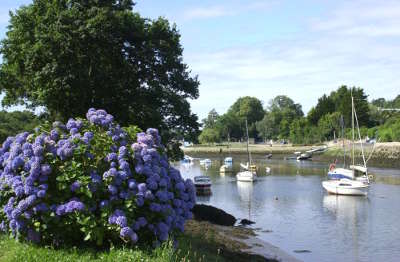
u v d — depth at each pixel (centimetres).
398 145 8569
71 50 2666
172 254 920
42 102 2739
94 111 1091
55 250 903
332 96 14612
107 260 853
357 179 5566
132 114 2855
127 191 923
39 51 2670
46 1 2892
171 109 3114
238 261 1445
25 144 946
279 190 5400
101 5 2989
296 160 10900
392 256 2369
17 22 2891
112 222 886
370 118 12588
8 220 960
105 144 964
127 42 3027
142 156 970
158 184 971
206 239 1714
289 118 17300
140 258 859
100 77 2736
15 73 2920
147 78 3070
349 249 2517
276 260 1912
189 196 1099
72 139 951
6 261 856
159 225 947
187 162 11381
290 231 2991
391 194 4791
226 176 7775
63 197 907
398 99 14675
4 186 941
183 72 3278
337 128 12400
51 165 919
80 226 898
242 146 15012
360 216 3566
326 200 4494
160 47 3039
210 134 16988
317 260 2275
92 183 898
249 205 4269
